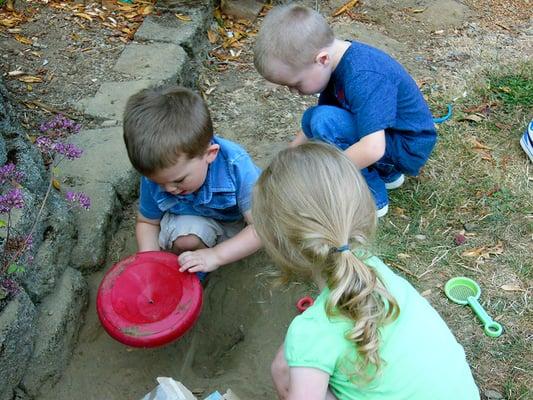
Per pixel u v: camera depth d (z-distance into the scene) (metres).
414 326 1.57
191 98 2.00
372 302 1.47
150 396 1.80
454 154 2.97
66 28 3.43
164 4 3.54
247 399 2.09
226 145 2.19
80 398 2.06
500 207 2.71
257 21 3.87
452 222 2.66
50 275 2.12
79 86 3.06
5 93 2.65
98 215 2.37
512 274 2.45
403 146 2.54
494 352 2.19
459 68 3.56
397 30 3.89
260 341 2.24
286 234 1.51
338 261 1.46
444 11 4.03
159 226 2.39
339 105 2.51
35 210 2.12
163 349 2.23
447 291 2.37
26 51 3.25
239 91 3.37
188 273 2.13
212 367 2.24
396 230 2.63
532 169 2.90
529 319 2.29
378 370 1.50
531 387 2.09
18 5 3.53
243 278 2.45
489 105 3.26
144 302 2.07
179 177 2.00
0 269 1.91
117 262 2.34
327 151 1.54
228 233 2.39
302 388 1.51
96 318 2.24
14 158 2.24
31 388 1.99
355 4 4.08
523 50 3.72
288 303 2.36
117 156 2.62
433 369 1.55
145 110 1.93
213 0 3.76
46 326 2.05
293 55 2.26
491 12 4.07
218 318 2.35
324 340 1.50
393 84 2.35
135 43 3.35
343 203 1.48
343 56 2.36
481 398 2.06
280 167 1.53
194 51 3.45
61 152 2.24
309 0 4.11
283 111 3.25
